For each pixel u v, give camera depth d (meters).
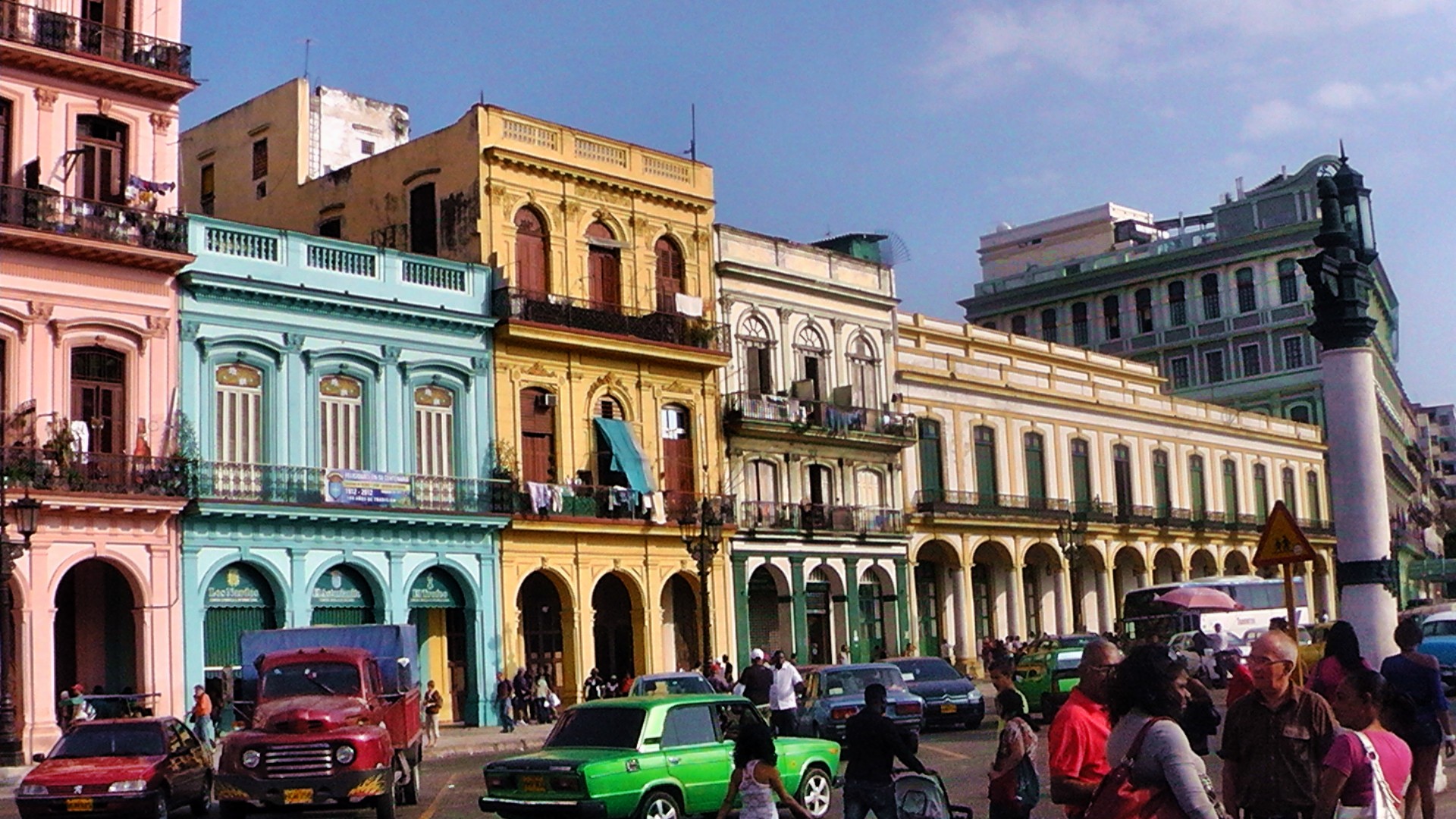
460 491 42.00
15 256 34.59
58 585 35.81
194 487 36.34
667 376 48.41
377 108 54.91
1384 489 21.58
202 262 37.81
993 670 13.78
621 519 45.53
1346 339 21.70
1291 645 9.68
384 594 40.22
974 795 21.75
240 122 52.31
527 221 45.97
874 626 55.28
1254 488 79.31
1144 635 49.12
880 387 57.25
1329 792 9.12
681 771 18.67
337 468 39.97
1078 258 99.06
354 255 40.91
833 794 22.38
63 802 21.28
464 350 43.06
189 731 24.44
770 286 52.97
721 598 48.97
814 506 52.19
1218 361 90.56
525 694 42.38
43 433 34.59
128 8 37.88
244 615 37.91
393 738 23.08
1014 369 64.19
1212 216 99.44
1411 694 13.31
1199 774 8.10
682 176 50.25
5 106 35.44
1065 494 65.88
